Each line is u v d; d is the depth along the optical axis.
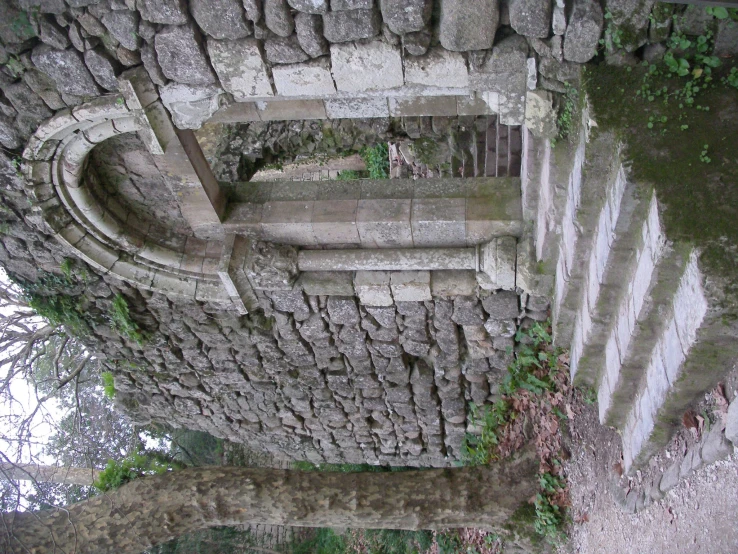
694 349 3.25
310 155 8.74
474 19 3.68
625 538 4.74
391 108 4.73
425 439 8.92
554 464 6.53
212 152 8.75
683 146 3.44
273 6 3.79
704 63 3.60
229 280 5.95
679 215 3.24
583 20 3.55
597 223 4.18
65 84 4.47
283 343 7.12
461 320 6.45
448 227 5.56
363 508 7.44
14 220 5.71
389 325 6.69
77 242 5.87
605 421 4.75
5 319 8.16
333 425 8.85
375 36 3.91
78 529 7.43
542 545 6.84
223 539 14.04
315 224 5.70
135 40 4.13
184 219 6.09
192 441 14.66
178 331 7.10
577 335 5.14
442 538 9.73
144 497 7.63
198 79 4.32
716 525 3.43
